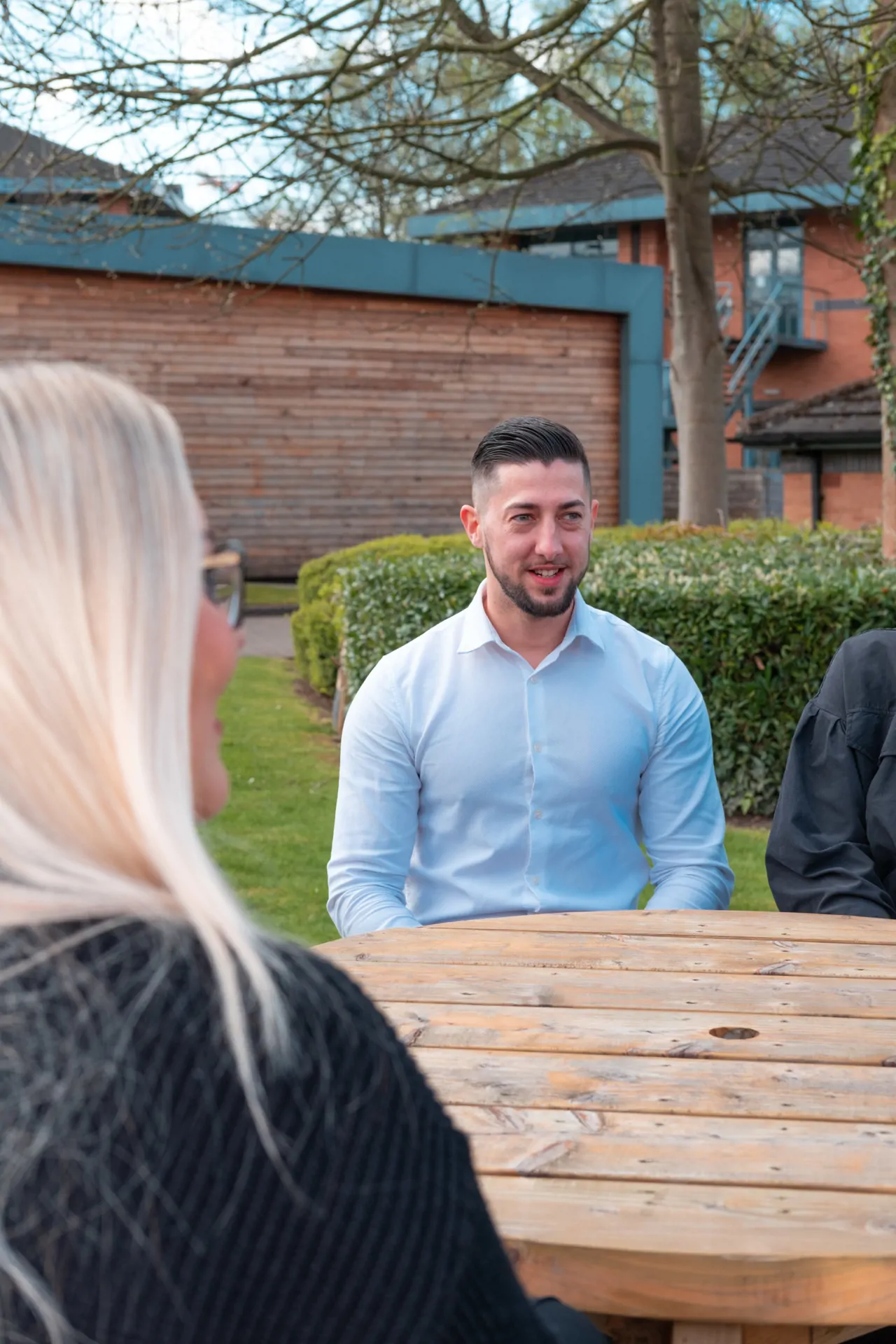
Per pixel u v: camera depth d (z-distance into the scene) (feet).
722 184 39.11
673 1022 6.17
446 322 54.60
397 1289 2.27
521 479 8.80
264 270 50.29
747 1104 5.29
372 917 8.73
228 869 18.57
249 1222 2.20
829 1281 4.23
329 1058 2.37
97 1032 2.23
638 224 86.12
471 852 9.27
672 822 9.40
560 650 9.18
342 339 53.21
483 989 6.63
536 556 8.82
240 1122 2.24
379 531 54.85
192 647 2.62
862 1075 5.57
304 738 28.09
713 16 34.14
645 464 57.36
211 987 2.34
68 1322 2.11
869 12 25.70
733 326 91.25
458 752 9.14
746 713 21.54
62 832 2.44
